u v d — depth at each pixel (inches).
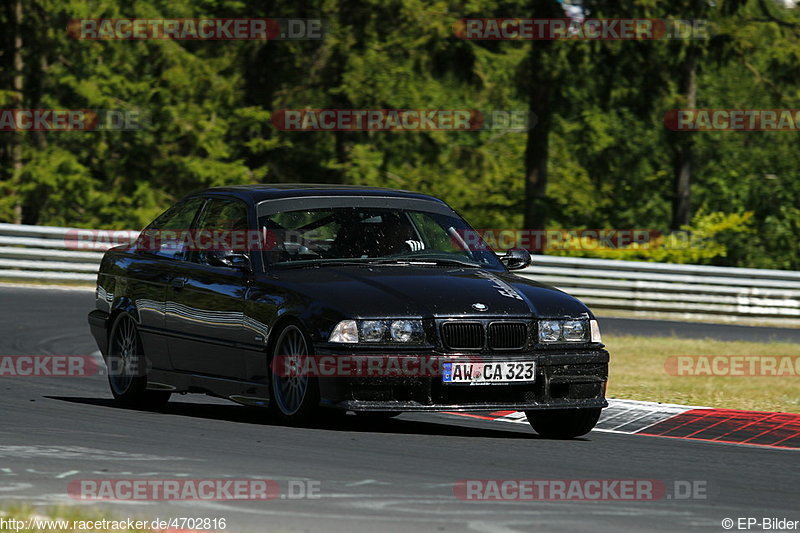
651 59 4579.2
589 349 1230.9
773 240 5880.9
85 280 3097.9
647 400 1619.1
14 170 5004.9
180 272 1338.6
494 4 4522.6
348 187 1378.0
